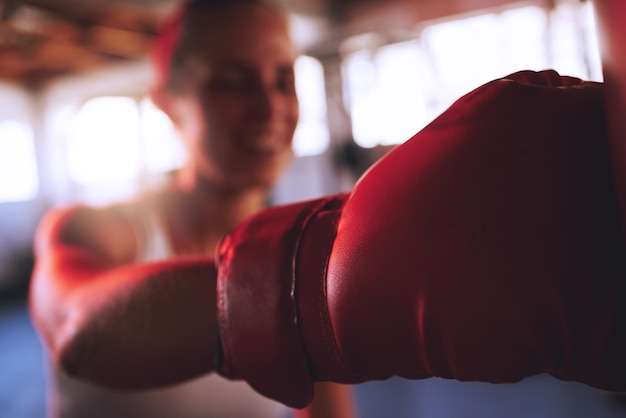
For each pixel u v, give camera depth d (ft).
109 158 28.66
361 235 1.05
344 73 22.35
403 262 1.00
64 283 1.90
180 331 1.41
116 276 1.62
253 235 1.24
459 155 1.01
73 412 2.99
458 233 0.96
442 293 0.96
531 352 0.95
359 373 1.13
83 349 1.48
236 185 2.98
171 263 1.57
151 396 2.90
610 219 0.94
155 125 27.58
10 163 29.19
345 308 1.05
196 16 2.82
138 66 27.27
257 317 1.17
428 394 11.48
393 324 1.01
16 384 13.57
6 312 22.58
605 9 0.74
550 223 0.93
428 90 20.49
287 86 2.99
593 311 0.93
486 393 11.29
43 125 30.48
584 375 1.00
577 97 1.02
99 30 19.48
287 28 2.99
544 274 0.93
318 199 1.29
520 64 18.24
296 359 1.14
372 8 19.58
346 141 22.68
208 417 3.02
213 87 2.81
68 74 28.89
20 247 28.86
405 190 1.03
